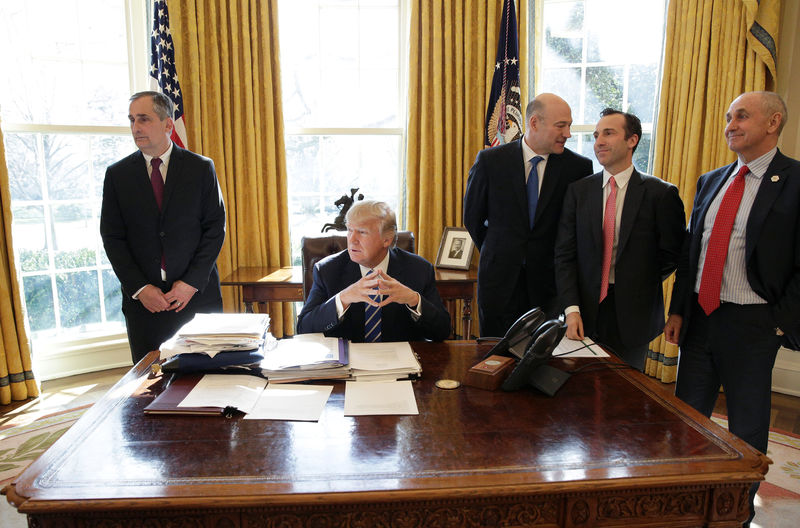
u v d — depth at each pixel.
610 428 1.32
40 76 3.50
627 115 2.13
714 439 1.27
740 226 1.96
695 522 1.15
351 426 1.33
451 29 3.73
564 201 2.34
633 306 2.14
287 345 1.77
